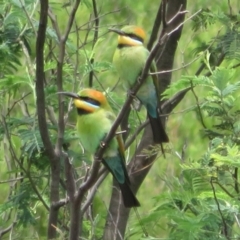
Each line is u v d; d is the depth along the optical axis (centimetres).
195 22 1193
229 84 917
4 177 1375
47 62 1050
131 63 1079
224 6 1406
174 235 851
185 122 1534
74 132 1041
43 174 1018
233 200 847
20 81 991
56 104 1049
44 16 829
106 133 967
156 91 1078
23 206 1003
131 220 1159
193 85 927
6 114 1079
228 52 1083
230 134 932
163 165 1464
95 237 1078
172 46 1177
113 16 1466
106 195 1457
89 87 1105
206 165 841
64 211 1035
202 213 857
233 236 891
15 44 1049
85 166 1049
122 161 966
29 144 951
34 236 1110
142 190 1461
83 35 1466
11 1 988
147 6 1534
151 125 1074
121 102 1095
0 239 1052
